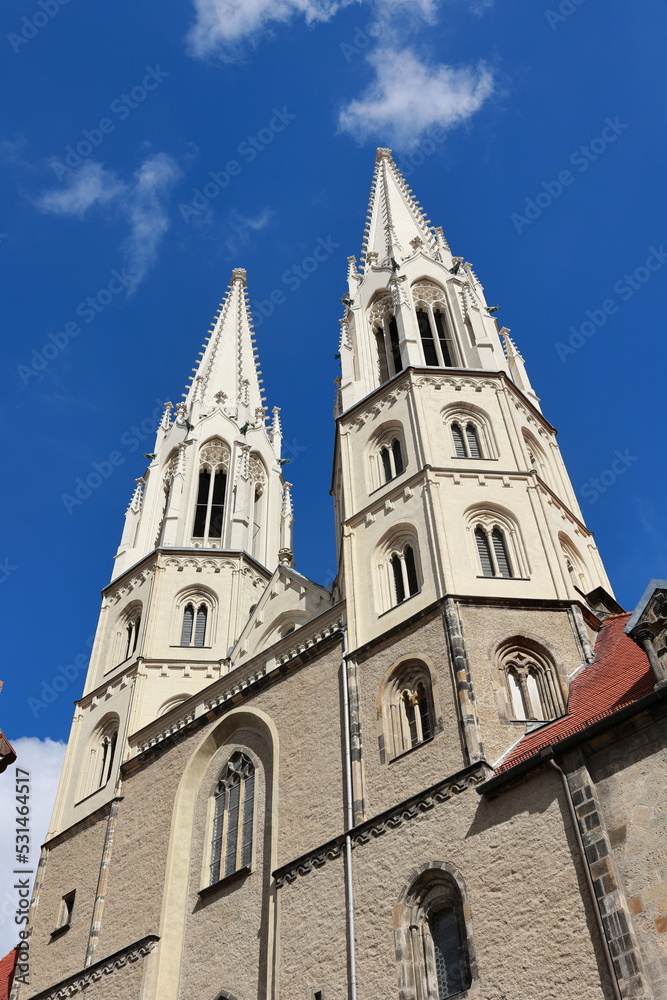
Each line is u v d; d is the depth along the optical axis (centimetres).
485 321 5512
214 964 3553
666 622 2958
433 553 4016
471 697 3397
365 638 3981
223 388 7075
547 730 3266
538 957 2611
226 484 6306
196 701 4578
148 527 6134
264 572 5822
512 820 2919
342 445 4956
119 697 5109
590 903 2600
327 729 3806
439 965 2867
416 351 5175
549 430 5150
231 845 3909
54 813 4806
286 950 3244
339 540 4866
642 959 2416
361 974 2972
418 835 3133
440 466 4409
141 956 3719
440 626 3700
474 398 4825
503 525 4191
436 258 6050
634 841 2606
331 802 3550
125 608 5619
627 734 2798
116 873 4194
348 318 5866
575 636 3694
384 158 7306
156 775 4431
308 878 3369
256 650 5044
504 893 2791
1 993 4591
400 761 3428
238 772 4122
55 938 4194
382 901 3075
